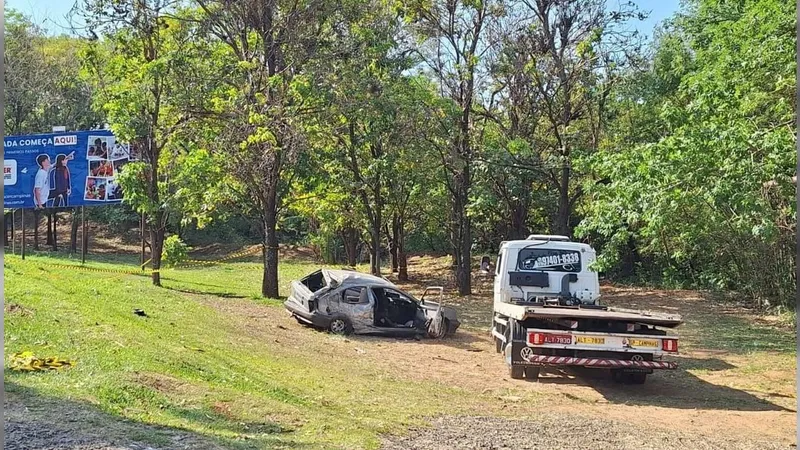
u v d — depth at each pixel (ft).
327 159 79.15
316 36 68.90
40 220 168.14
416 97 76.79
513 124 86.63
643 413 30.48
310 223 120.98
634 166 41.91
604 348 34.12
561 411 29.66
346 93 68.95
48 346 26.61
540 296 42.73
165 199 73.61
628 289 94.07
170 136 70.44
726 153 37.83
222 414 22.36
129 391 22.34
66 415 18.67
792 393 35.45
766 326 60.29
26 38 122.11
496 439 23.59
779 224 56.08
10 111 119.34
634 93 87.61
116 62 70.95
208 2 70.69
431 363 41.24
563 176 85.40
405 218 104.17
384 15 75.41
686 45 88.17
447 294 87.45
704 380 38.70
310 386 29.81
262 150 67.87
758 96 45.70
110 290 51.26
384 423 24.32
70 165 78.02
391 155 78.33
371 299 52.16
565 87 83.35
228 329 43.55
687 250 80.74
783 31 45.29
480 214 90.33
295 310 52.90
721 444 24.79
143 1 69.72
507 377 38.09
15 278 47.06
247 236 164.55
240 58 70.08
